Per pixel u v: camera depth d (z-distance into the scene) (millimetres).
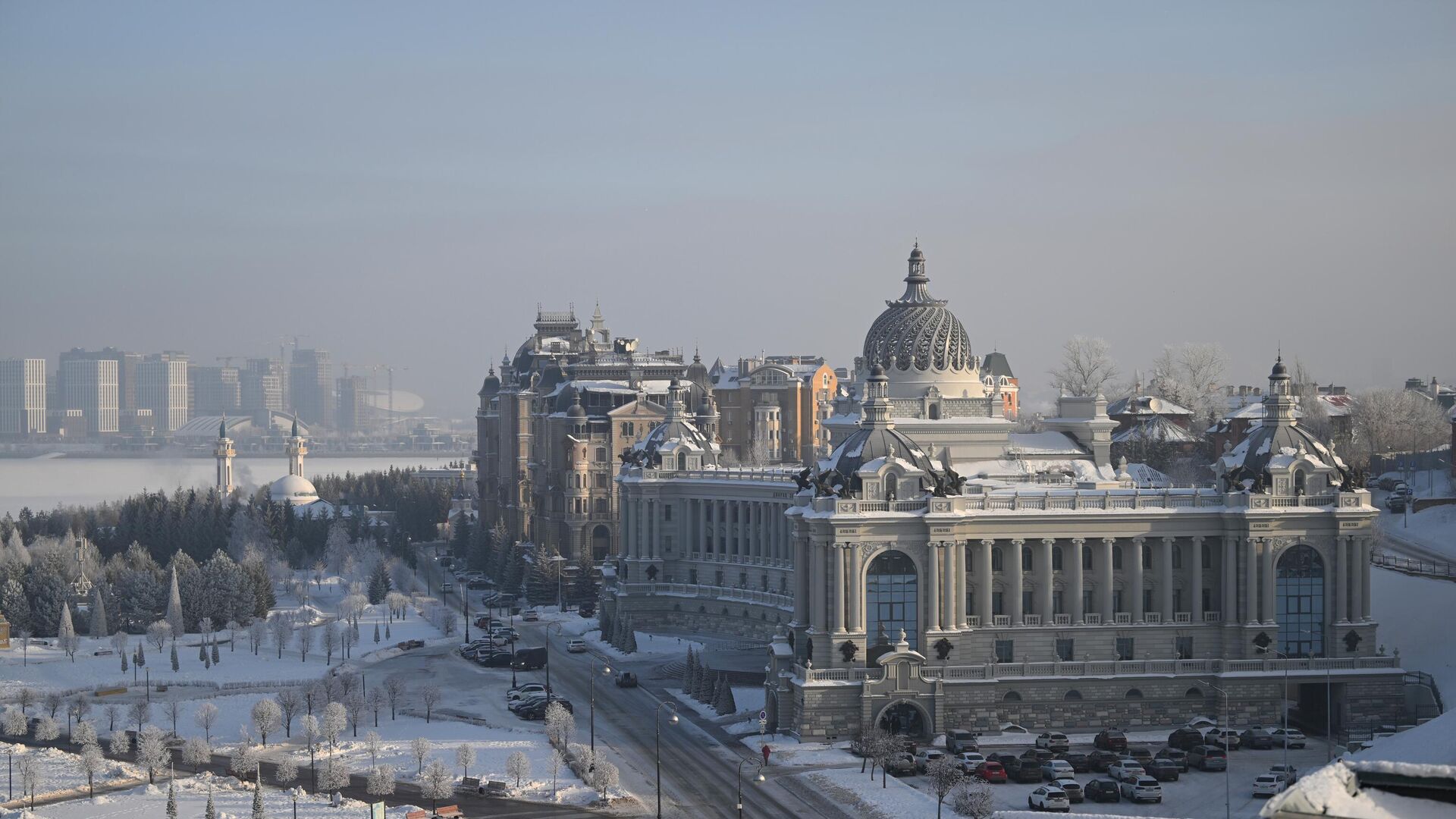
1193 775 189625
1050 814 128750
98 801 186750
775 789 186500
